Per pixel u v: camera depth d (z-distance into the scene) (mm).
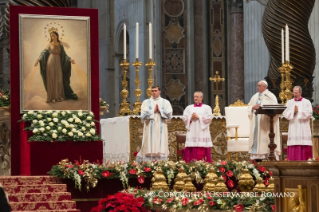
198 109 15258
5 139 15812
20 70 14562
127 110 16766
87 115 14500
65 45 14883
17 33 14625
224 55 29828
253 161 14789
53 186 12500
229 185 13211
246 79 26047
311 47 18734
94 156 13930
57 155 13625
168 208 10938
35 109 14586
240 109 16469
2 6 25203
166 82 28938
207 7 29656
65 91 14812
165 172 12984
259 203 10336
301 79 18656
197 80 29344
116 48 32875
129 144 16062
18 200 11977
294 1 18562
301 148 15344
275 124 15078
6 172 15750
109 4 33594
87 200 12883
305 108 15281
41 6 14820
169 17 29078
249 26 25922
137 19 29969
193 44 29406
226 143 17203
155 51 28734
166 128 15484
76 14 15008
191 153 15242
